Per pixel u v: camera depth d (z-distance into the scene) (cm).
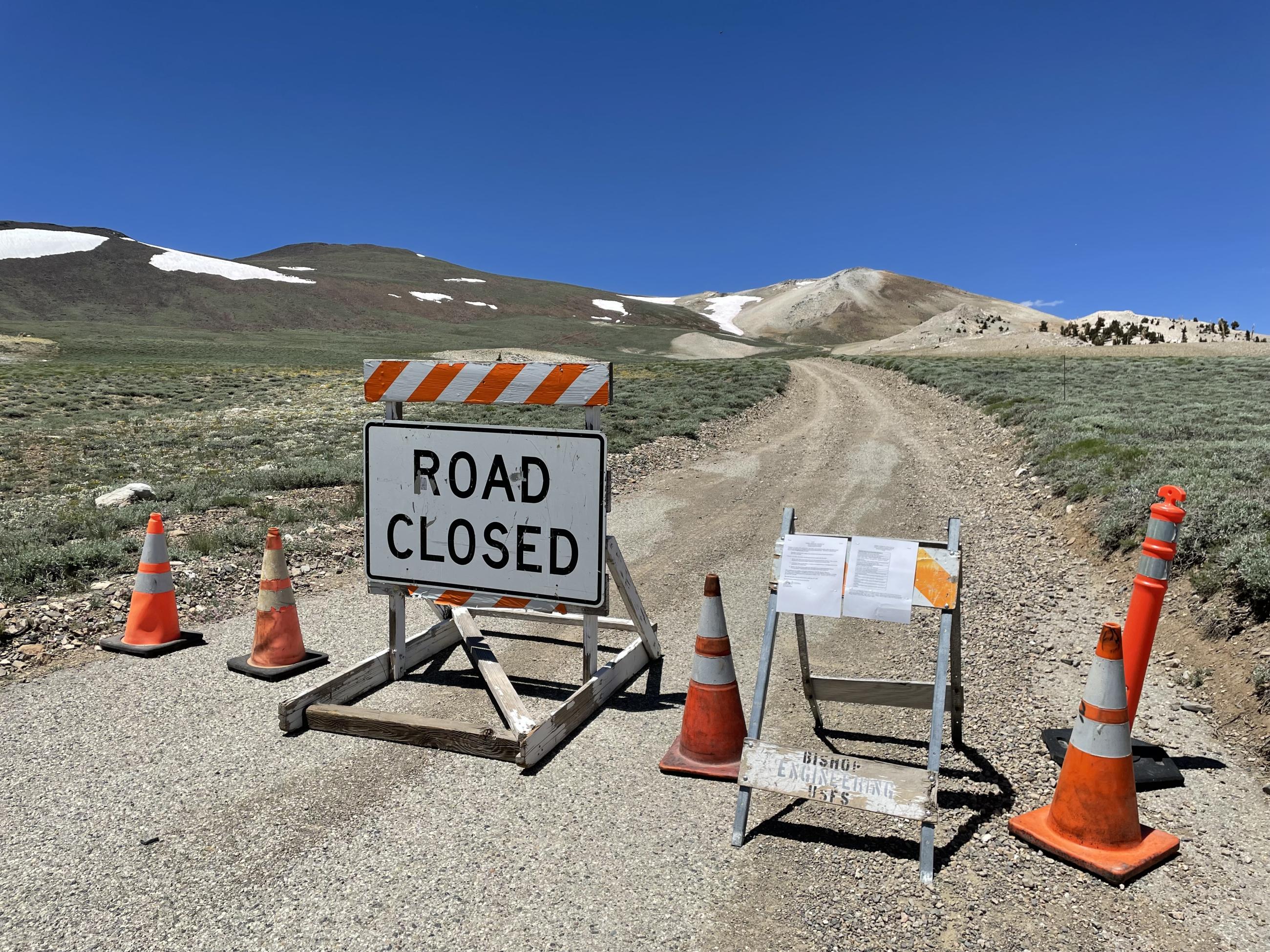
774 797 375
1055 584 742
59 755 408
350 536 905
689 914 289
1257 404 1858
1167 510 388
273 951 268
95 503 1145
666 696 502
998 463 1489
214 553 796
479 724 423
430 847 330
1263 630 509
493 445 481
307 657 546
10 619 591
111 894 297
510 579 483
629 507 1152
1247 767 408
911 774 331
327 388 4025
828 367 5197
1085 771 329
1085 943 275
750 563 843
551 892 301
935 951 270
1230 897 303
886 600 368
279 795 372
